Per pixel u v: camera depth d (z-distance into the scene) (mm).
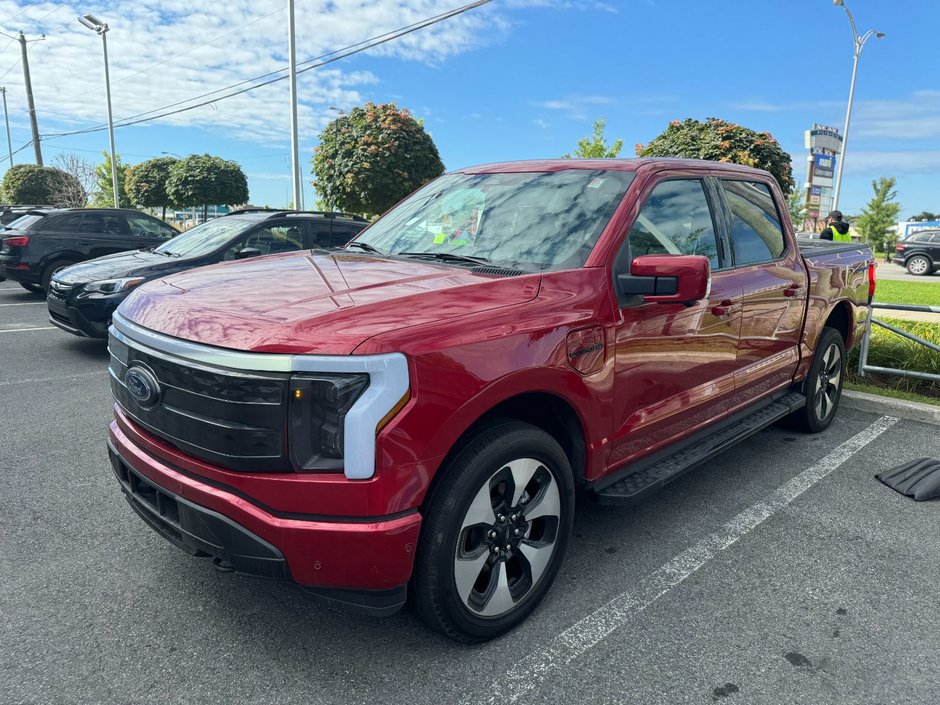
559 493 2725
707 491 4074
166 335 2367
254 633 2635
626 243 3014
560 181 3434
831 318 5141
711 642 2646
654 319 3045
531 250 3066
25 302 12055
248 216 8516
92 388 6199
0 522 3512
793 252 4379
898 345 6770
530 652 2561
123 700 2264
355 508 2115
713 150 13703
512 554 2625
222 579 3008
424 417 2164
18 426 5078
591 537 3486
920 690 2402
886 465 4520
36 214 12156
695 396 3432
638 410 3068
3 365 7098
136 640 2578
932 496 3994
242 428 2139
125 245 12531
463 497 2326
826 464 4527
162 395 2377
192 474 2314
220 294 2549
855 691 2391
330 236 8734
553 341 2547
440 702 2291
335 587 2201
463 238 3352
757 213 4133
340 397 2078
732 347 3664
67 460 4395
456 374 2236
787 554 3340
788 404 4484
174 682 2354
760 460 4590
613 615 2807
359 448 2080
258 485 2154
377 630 2676
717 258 3641
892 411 5629
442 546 2305
